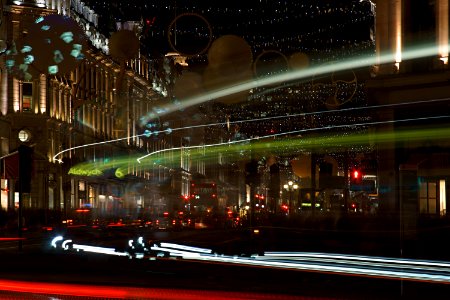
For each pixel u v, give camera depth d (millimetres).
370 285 17188
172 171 110312
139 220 67938
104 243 31312
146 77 101438
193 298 13289
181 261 24500
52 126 69125
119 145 90312
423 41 34031
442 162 32969
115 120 90750
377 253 27219
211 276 19250
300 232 36188
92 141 82000
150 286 15883
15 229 53438
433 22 33906
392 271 20312
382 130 34031
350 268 21672
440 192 32875
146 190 99312
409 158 33625
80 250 28969
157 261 24234
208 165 111250
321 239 34719
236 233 43094
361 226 38969
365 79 35500
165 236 40688
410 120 33719
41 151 66750
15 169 29922
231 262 24125
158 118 97438
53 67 17219
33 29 17016
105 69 85875
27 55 17188
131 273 19703
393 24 34562
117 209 90625
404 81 33406
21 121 66438
